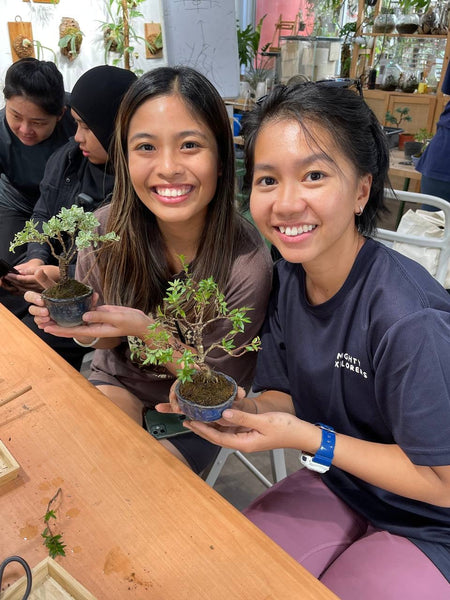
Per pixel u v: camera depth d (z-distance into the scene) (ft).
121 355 4.53
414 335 2.74
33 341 3.91
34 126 6.75
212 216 3.90
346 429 3.41
